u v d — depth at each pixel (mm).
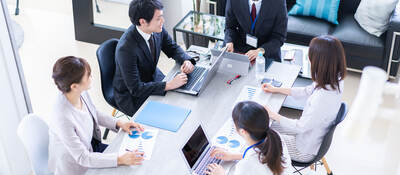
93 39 5148
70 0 5656
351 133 3693
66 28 5426
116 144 2572
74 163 2535
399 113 3836
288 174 2184
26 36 5246
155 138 2604
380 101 4008
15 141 3158
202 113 2801
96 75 4559
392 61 4168
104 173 2373
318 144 2732
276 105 2861
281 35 3580
